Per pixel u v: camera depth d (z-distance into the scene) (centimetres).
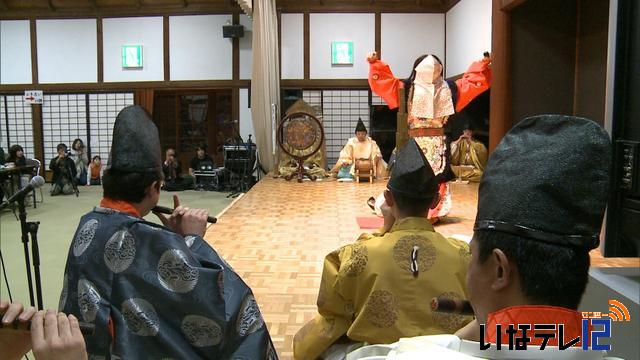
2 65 1214
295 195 770
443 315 150
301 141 998
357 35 1161
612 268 170
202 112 1238
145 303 117
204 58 1182
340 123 1181
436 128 527
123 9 1183
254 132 1072
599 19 313
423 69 523
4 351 94
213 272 121
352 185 890
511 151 66
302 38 1166
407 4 1150
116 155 134
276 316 294
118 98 1205
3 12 1199
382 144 1110
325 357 172
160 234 123
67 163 1009
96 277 120
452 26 1088
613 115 158
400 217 166
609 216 161
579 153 61
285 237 490
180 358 115
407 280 153
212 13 1172
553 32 344
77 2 1181
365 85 1168
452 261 154
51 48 1204
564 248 61
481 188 69
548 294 62
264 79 1023
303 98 1180
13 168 798
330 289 167
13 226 696
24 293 416
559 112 348
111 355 113
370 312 154
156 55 1188
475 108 1022
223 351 122
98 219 128
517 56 346
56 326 86
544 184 61
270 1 1064
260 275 371
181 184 1072
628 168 153
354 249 162
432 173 164
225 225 546
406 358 68
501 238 63
